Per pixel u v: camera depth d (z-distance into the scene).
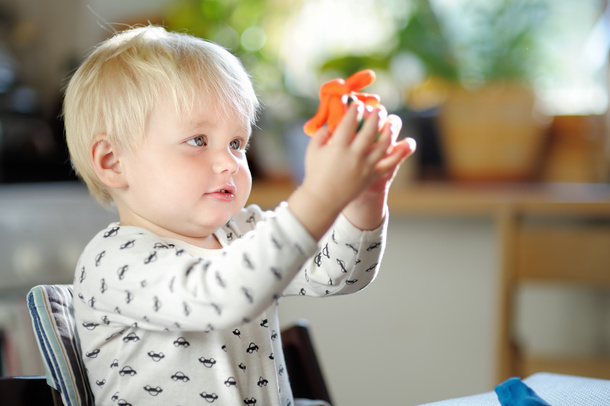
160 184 0.73
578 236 1.46
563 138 1.77
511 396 0.70
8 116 1.74
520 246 1.49
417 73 1.84
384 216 0.73
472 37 1.85
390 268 1.90
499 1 1.83
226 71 0.77
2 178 1.71
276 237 0.59
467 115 1.69
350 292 0.79
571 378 0.82
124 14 1.88
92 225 1.52
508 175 1.72
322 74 1.76
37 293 0.75
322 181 0.58
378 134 0.59
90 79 0.77
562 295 1.88
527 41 1.79
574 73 1.90
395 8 1.89
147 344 0.71
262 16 1.83
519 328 1.91
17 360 1.39
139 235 0.71
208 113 0.73
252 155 1.76
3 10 1.82
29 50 1.85
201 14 1.78
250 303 0.60
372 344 1.91
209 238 0.79
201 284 0.61
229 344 0.73
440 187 1.67
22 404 0.73
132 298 0.66
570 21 1.90
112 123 0.74
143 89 0.73
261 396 0.75
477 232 1.85
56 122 1.80
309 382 0.95
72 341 0.75
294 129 1.70
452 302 1.87
